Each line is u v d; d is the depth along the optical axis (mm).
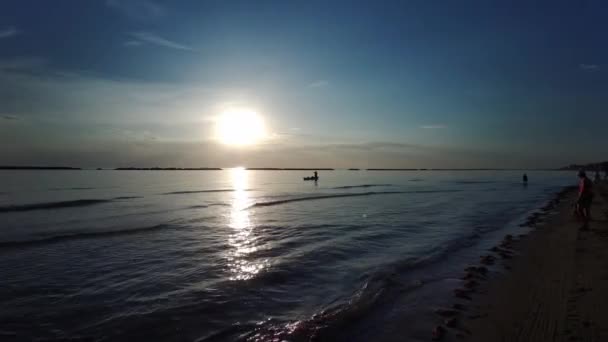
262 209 24969
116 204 28844
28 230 16516
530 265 9445
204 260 10984
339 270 9797
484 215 21203
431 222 18422
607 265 8789
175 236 14898
